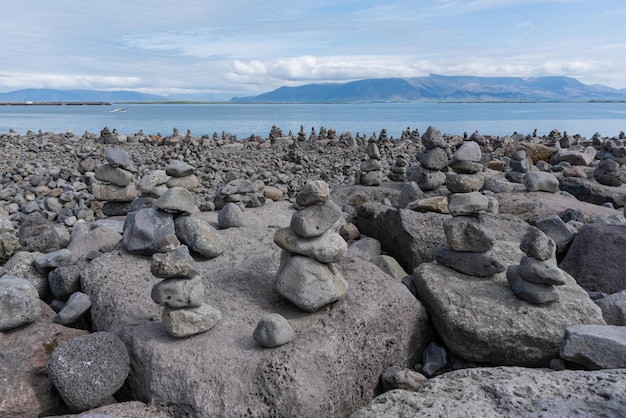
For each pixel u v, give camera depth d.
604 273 2.52
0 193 5.24
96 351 1.66
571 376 1.62
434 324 2.14
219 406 1.56
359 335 1.86
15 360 1.74
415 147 11.42
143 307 2.00
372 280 2.17
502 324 1.94
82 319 2.13
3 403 1.62
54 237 2.97
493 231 2.82
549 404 1.47
